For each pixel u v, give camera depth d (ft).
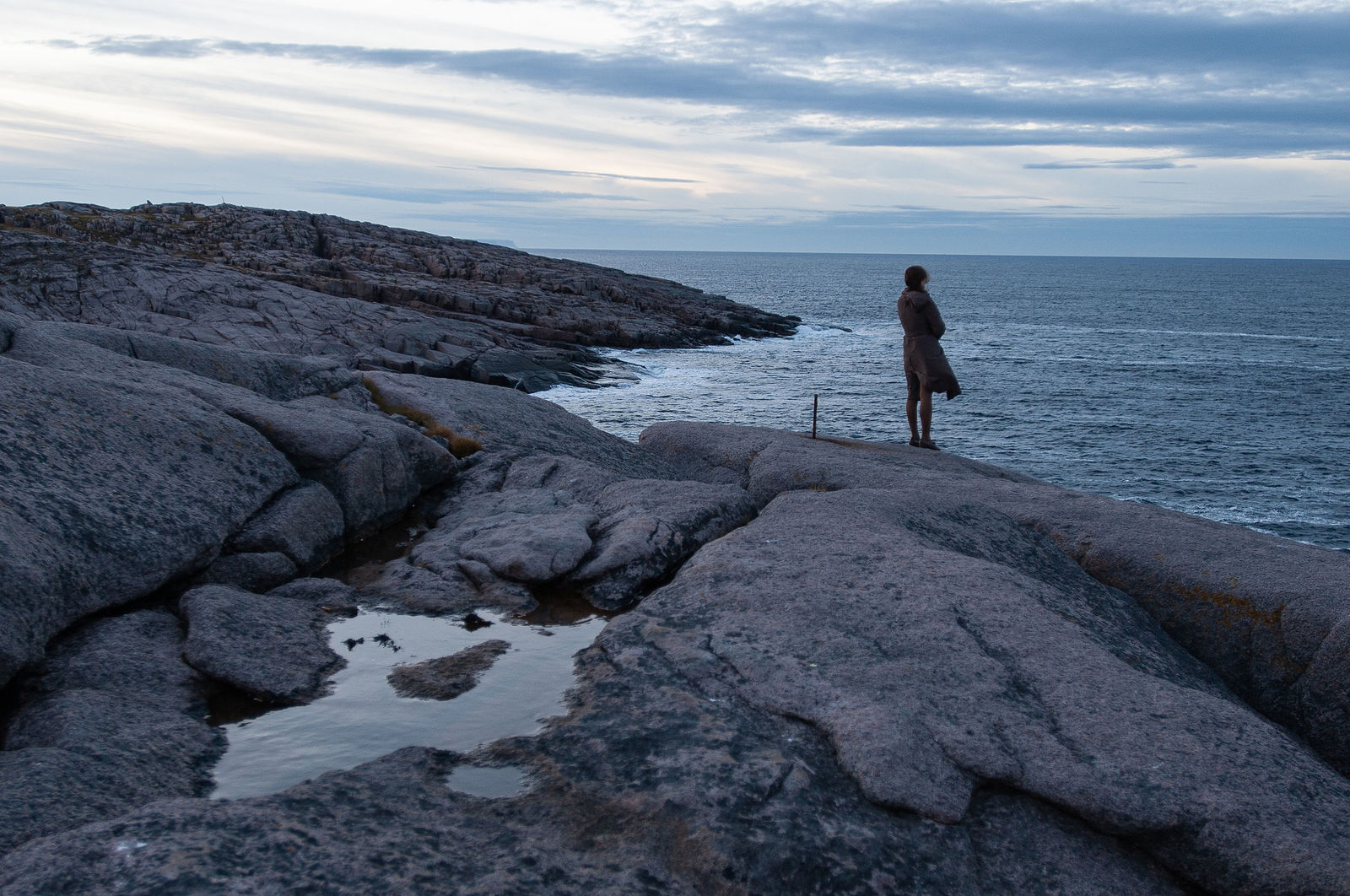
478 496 26.21
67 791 10.91
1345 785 12.34
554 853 10.25
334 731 13.51
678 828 10.67
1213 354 212.64
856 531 19.45
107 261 136.15
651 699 13.57
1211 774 11.96
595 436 34.17
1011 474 33.35
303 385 30.09
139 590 16.83
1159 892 11.02
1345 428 125.18
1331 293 569.23
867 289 529.86
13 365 19.42
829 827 10.78
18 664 13.88
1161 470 100.58
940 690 13.39
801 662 14.17
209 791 11.86
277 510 20.79
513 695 14.67
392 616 18.42
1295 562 20.25
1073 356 205.67
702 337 203.31
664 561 20.75
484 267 218.59
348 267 194.70
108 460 18.39
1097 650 14.92
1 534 14.76
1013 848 11.08
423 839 10.21
